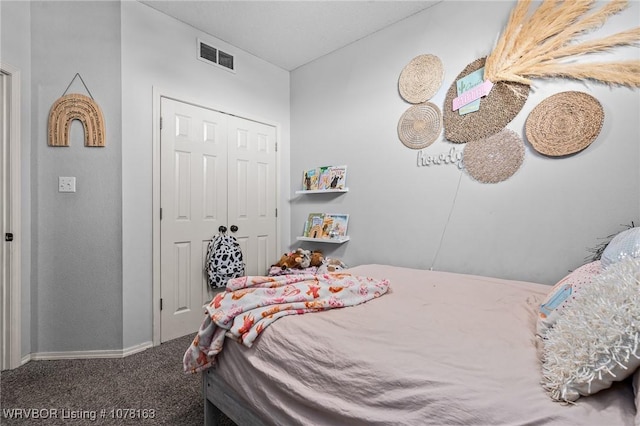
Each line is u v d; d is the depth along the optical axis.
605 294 0.63
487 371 0.73
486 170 1.93
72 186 1.95
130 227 2.06
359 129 2.61
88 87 1.97
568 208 1.67
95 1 1.98
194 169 2.41
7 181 1.79
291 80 3.17
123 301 2.02
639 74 1.48
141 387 1.63
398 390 0.72
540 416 0.57
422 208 2.23
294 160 3.15
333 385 0.82
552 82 1.71
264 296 1.20
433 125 2.17
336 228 2.72
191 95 2.39
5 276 1.79
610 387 0.62
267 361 0.99
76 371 1.79
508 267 1.86
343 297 1.28
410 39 2.30
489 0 1.94
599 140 1.58
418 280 1.72
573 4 1.65
